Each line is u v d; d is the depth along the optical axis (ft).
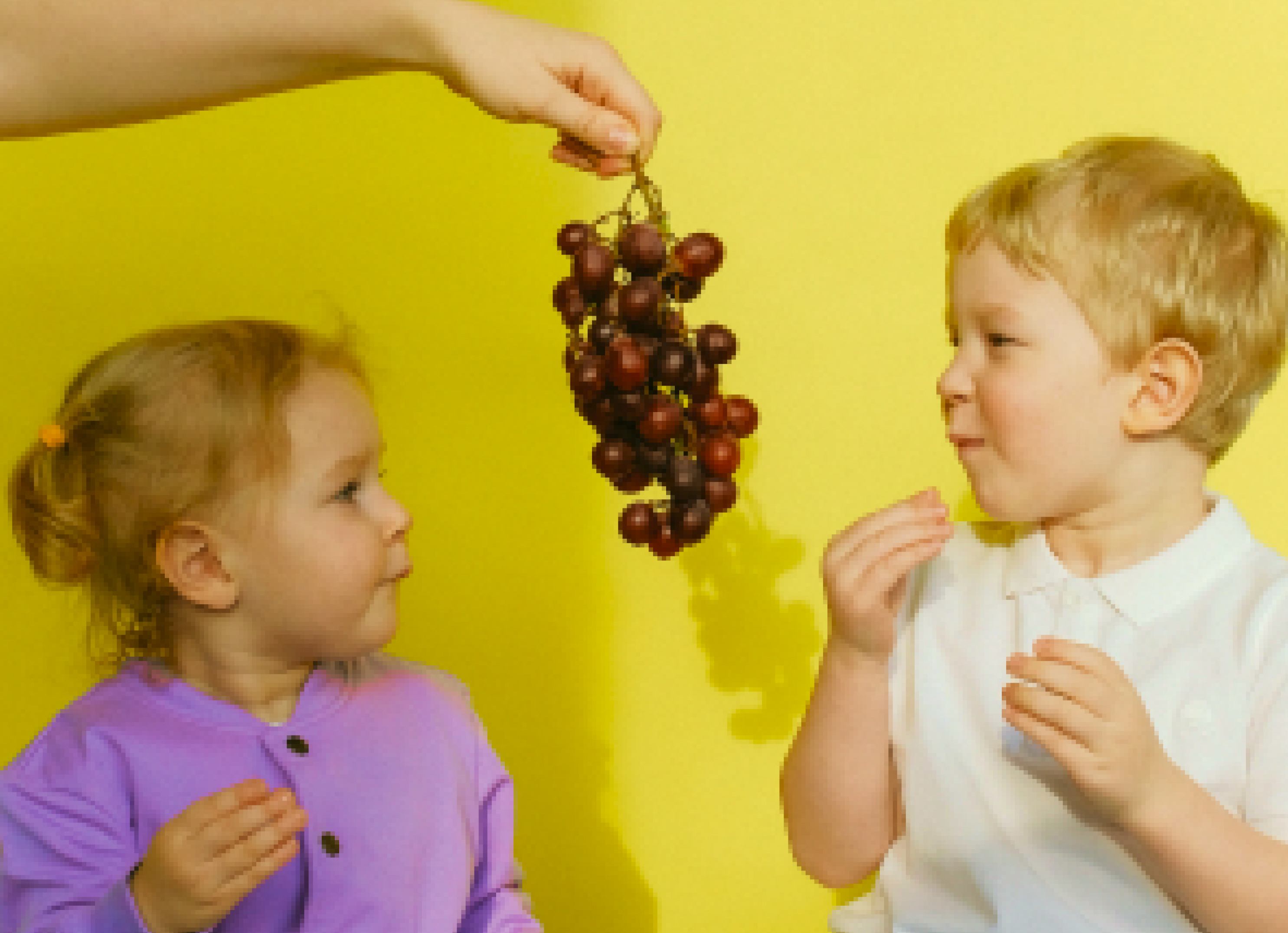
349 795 3.26
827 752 3.34
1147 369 3.12
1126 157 3.18
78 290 4.01
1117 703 2.84
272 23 3.17
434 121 4.02
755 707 4.08
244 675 3.26
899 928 3.32
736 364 4.04
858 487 4.03
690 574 4.07
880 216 4.00
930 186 3.98
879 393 4.01
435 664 4.08
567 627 4.09
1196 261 3.10
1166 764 2.90
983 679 3.25
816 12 3.98
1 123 3.17
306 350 3.28
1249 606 3.11
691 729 4.09
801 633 4.06
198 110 3.27
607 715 4.09
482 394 4.06
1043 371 3.12
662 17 3.99
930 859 3.26
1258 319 3.17
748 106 4.00
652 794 4.10
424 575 4.07
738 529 4.06
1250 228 3.18
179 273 4.02
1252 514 3.93
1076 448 3.13
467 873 3.36
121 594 3.23
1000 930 3.15
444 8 3.22
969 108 3.97
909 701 3.34
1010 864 3.16
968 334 3.22
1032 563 3.28
